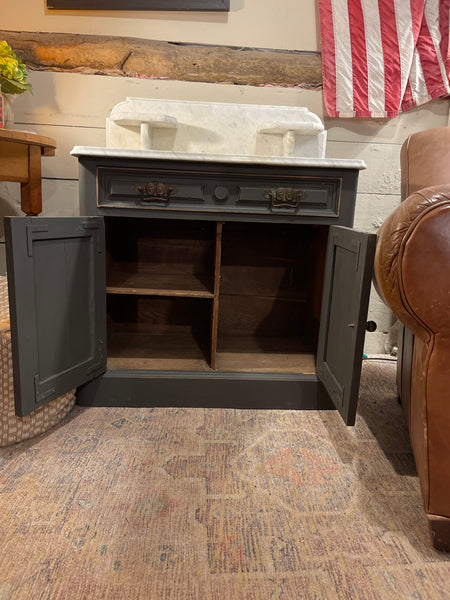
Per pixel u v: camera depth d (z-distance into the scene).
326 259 1.50
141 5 1.82
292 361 1.73
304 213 1.46
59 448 1.27
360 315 1.14
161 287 1.61
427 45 1.88
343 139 1.99
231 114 1.82
